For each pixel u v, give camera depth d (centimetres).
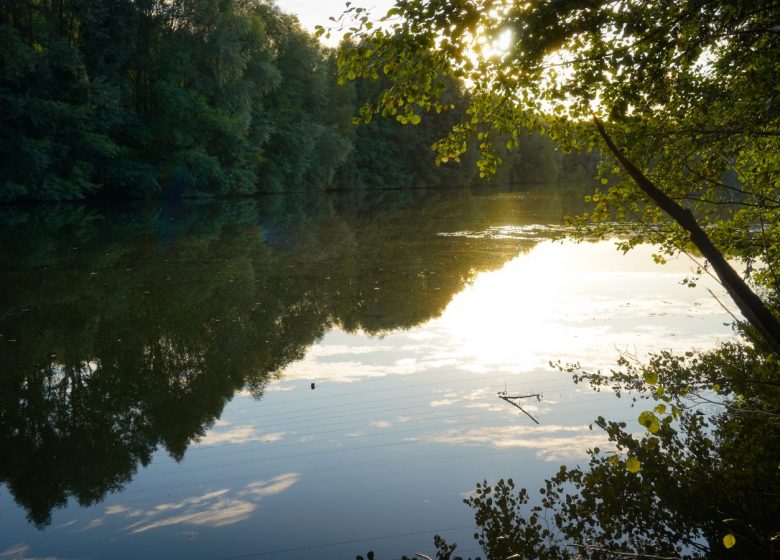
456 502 541
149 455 654
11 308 1277
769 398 632
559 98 541
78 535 510
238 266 1789
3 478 611
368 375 880
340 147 5769
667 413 677
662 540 471
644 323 1053
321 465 616
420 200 4881
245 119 4381
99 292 1430
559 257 1838
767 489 518
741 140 614
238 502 554
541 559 458
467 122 612
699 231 278
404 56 496
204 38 4222
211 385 865
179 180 4191
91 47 3662
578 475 573
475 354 952
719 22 483
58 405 802
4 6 3247
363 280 1594
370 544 485
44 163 3238
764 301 680
